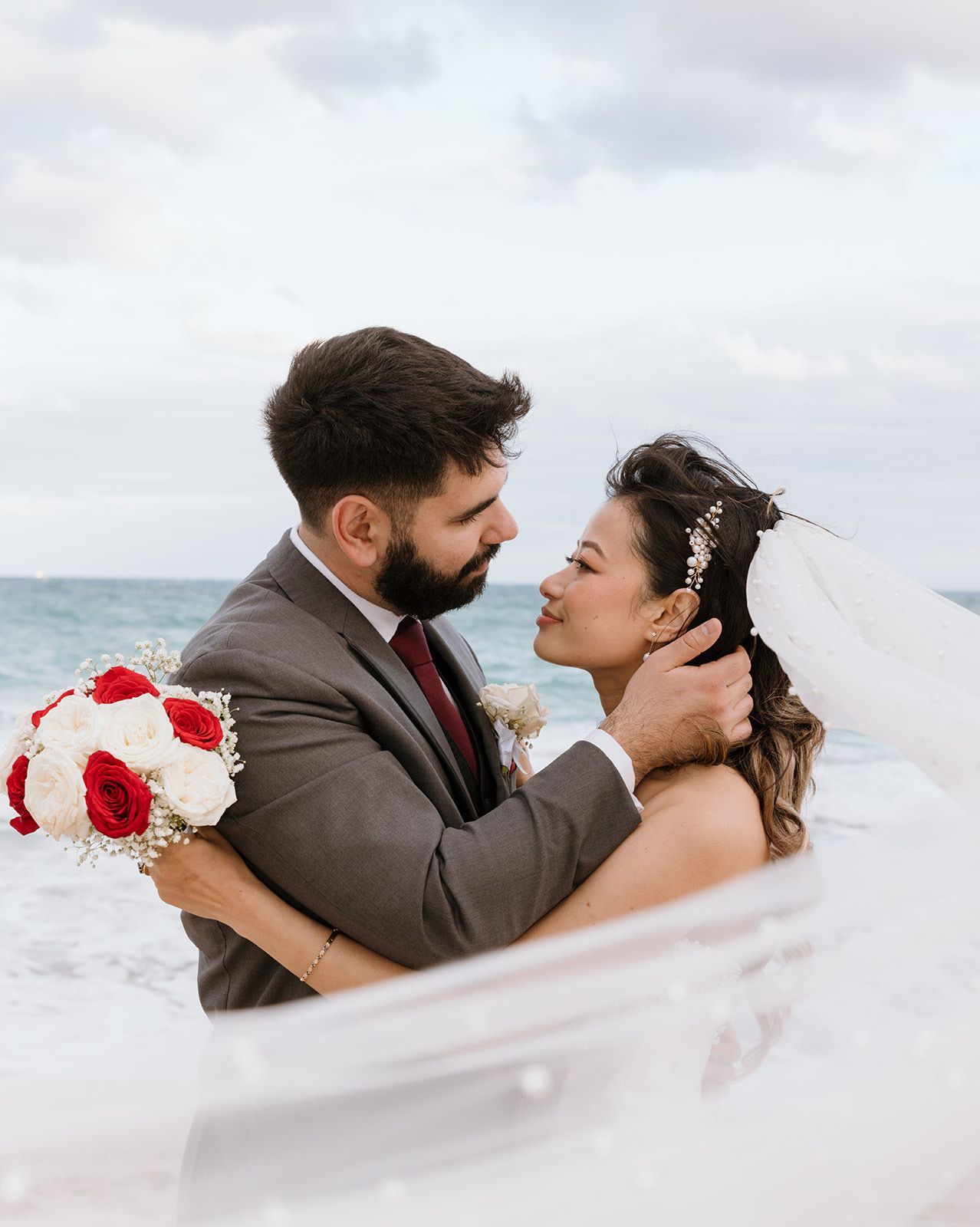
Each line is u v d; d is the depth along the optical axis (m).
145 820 1.72
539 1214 1.38
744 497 2.29
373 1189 1.43
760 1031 1.57
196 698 1.92
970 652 1.99
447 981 1.59
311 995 1.97
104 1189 1.24
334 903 1.84
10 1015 4.39
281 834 1.87
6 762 1.92
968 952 1.53
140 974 5.01
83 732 1.80
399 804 1.89
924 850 1.60
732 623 2.20
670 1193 1.40
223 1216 1.43
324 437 2.06
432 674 2.26
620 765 1.93
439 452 2.02
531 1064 1.55
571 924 1.89
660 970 1.61
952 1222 1.41
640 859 1.91
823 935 1.57
